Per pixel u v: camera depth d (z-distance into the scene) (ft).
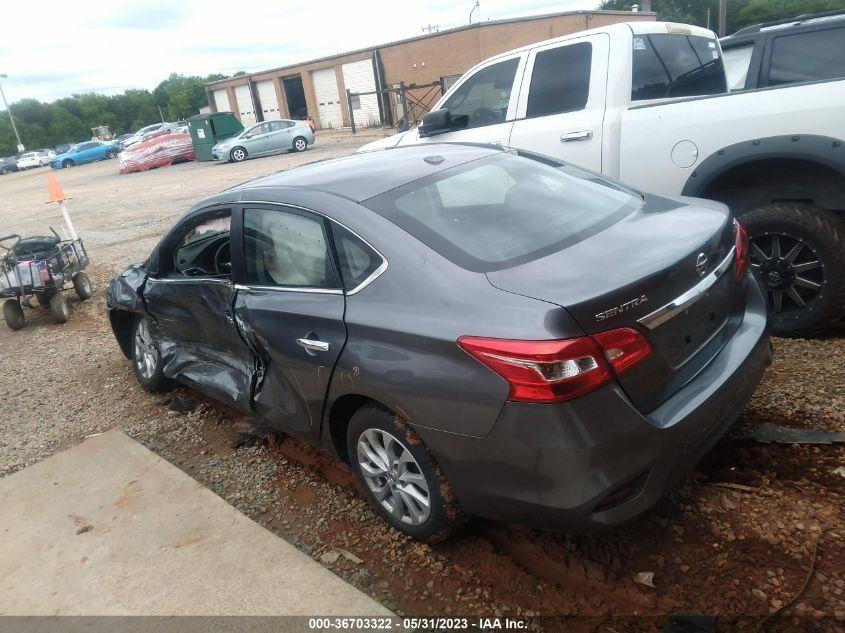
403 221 9.36
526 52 17.20
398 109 109.70
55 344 21.89
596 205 10.37
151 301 14.74
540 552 9.18
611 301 7.42
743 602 7.84
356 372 9.02
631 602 8.13
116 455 13.56
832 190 12.80
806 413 11.14
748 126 13.06
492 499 8.11
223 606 9.02
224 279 12.21
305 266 10.26
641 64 15.75
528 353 7.23
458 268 8.55
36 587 9.95
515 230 9.35
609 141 15.26
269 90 136.15
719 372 8.67
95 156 147.74
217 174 71.61
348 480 11.69
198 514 11.14
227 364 13.03
